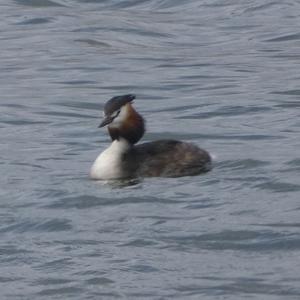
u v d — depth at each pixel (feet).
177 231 45.34
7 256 43.42
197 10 107.76
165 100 72.23
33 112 69.67
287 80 77.00
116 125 53.36
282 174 52.44
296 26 98.68
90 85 77.71
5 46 92.38
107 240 44.73
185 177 52.42
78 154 58.75
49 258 43.09
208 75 79.77
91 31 97.45
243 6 107.76
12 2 112.06
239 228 45.27
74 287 40.45
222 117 67.21
